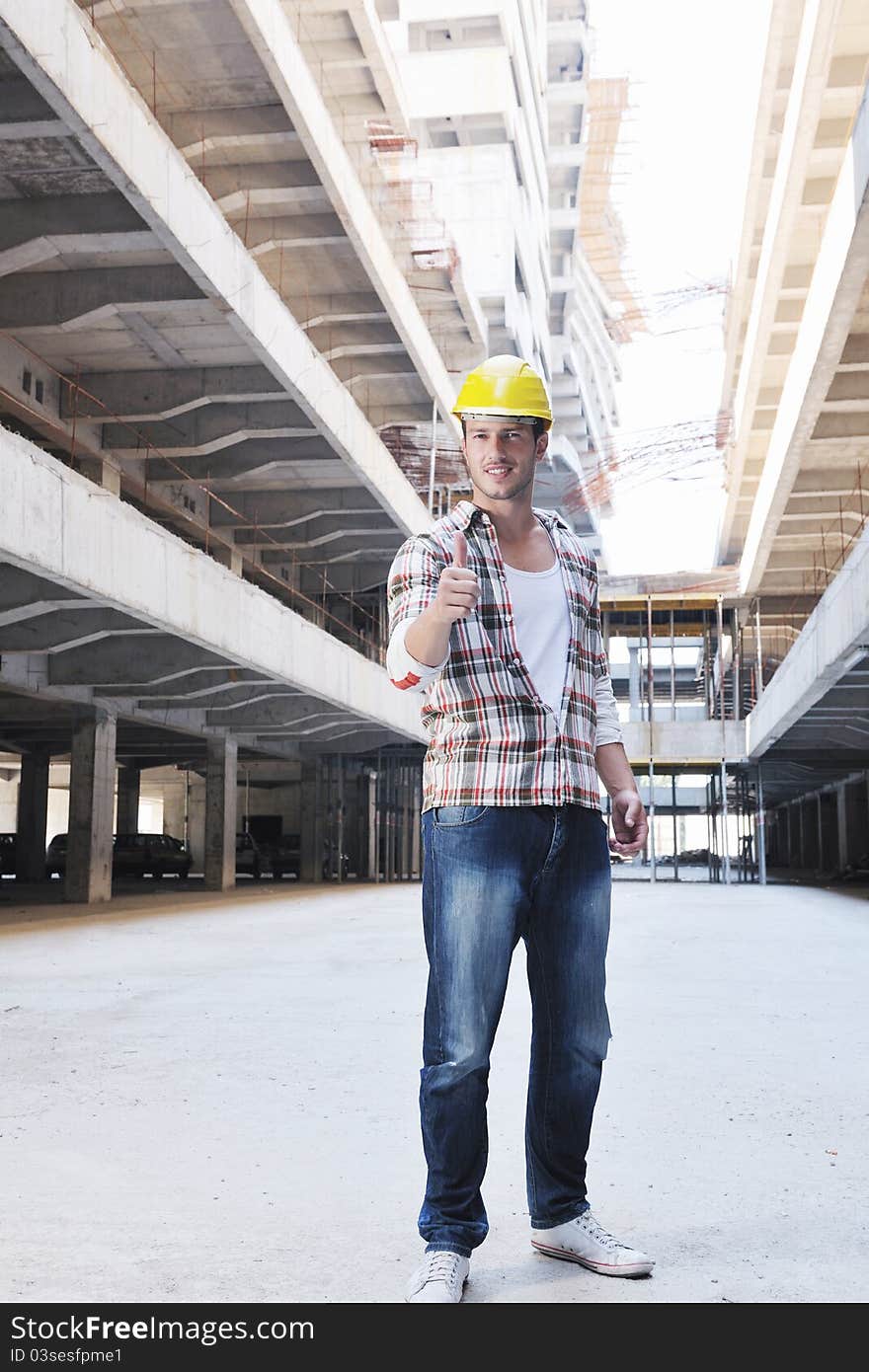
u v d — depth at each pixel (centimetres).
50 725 3073
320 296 2556
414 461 3438
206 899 2502
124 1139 427
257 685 2550
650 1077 549
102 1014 767
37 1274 285
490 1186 375
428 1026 291
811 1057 604
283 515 2867
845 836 4144
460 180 4569
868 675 2202
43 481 1270
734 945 1307
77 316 1731
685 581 4784
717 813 3862
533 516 311
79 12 1221
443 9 4959
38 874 3506
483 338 3475
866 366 2361
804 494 3134
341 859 3794
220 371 2131
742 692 4181
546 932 300
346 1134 435
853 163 1619
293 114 1914
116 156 1315
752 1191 361
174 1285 277
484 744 290
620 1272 285
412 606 283
